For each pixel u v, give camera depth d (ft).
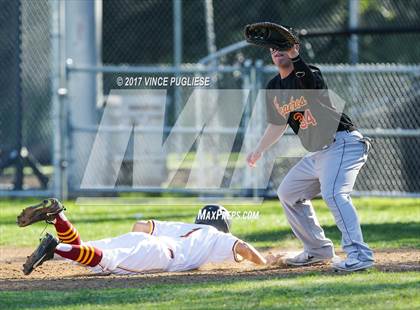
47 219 66.64
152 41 225.35
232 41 233.96
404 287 60.13
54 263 76.84
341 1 233.76
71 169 133.18
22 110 140.26
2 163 137.90
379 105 132.77
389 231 96.68
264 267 72.95
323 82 67.10
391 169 130.62
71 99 138.00
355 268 67.00
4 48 154.81
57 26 130.82
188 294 59.36
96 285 64.44
